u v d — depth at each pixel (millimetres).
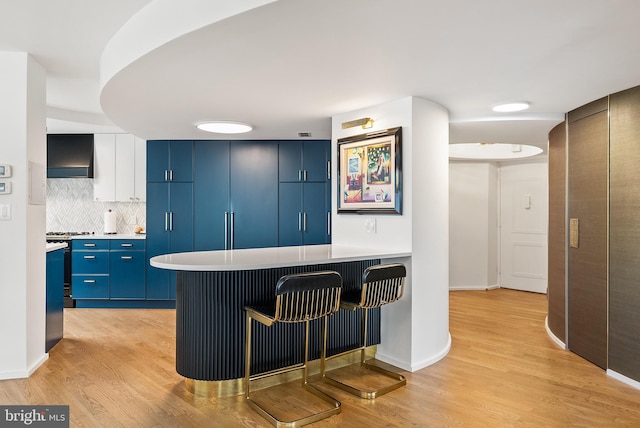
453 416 2607
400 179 3354
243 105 3541
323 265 3250
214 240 5457
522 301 6047
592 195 3533
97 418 2541
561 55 2402
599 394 2939
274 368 3037
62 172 5754
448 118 3908
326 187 5426
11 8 2408
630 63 2551
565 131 3959
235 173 5449
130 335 4262
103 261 5500
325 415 2574
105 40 2850
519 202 6875
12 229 3094
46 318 3707
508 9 1834
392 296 3062
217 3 1922
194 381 2889
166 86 2959
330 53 2338
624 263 3180
